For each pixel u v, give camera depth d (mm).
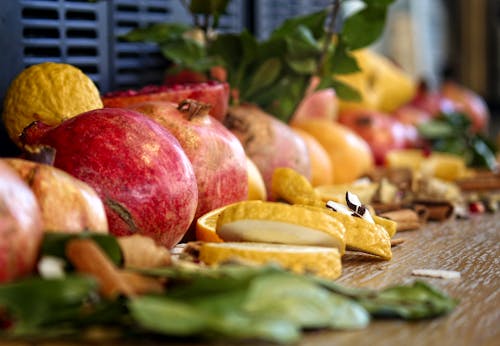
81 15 959
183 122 799
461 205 1083
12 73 864
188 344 548
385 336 583
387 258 762
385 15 1034
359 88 1420
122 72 1036
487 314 633
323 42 1080
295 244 691
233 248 660
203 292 564
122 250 600
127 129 698
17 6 866
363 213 778
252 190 895
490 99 2178
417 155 1302
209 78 1064
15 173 587
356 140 1173
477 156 1386
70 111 774
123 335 545
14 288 539
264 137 954
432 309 606
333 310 572
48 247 585
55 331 541
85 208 625
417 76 1909
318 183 1084
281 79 1054
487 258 796
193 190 726
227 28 1185
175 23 1048
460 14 2164
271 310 555
